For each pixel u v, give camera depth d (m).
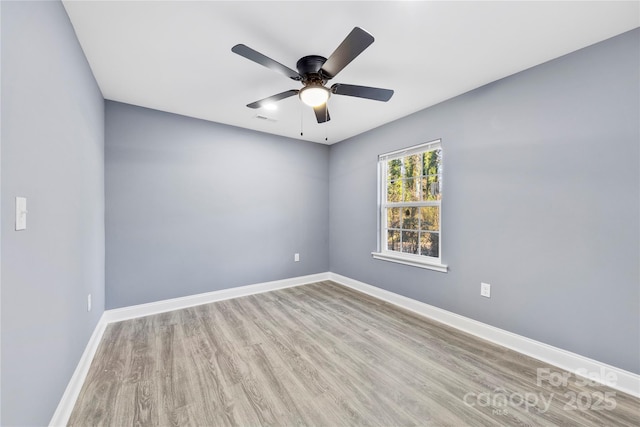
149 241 2.94
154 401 1.58
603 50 1.75
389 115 3.13
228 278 3.49
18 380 0.98
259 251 3.75
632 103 1.65
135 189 2.86
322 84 1.97
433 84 2.39
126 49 1.87
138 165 2.87
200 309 3.09
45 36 1.23
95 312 2.25
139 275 2.88
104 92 2.55
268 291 3.80
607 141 1.74
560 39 1.75
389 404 1.56
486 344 2.28
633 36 1.64
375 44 1.83
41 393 1.17
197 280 3.25
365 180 3.77
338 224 4.27
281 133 3.85
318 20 1.60
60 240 1.40
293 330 2.53
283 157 3.96
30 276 1.08
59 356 1.38
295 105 2.84
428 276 2.89
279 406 1.54
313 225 4.29
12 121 0.95
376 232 3.59
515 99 2.19
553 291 1.98
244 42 1.81
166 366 1.93
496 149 2.31
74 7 1.47
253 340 2.33
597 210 1.78
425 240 3.04
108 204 2.71
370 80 2.32
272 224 3.87
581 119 1.85
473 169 2.48
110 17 1.56
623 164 1.68
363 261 3.80
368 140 3.70
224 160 3.44
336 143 4.30
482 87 2.41
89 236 2.03
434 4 1.47
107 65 2.08
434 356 2.08
